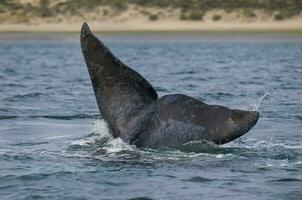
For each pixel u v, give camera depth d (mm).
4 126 57938
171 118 45219
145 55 158375
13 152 47594
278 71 111875
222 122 44312
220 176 41500
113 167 42844
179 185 39781
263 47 185750
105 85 46406
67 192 38719
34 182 40531
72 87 88062
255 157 45875
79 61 140500
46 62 137000
